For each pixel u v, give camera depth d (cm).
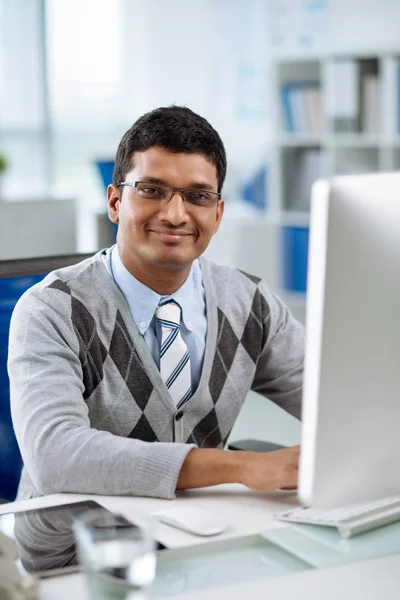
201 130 140
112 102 672
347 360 90
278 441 329
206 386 150
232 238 526
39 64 642
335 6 591
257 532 108
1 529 106
